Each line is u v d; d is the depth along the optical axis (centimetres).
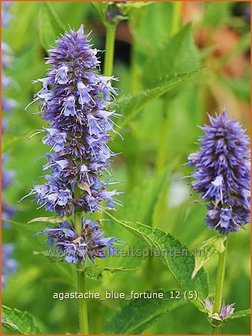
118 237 59
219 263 51
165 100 75
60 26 62
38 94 49
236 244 79
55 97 49
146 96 59
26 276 78
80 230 51
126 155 82
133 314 57
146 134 85
